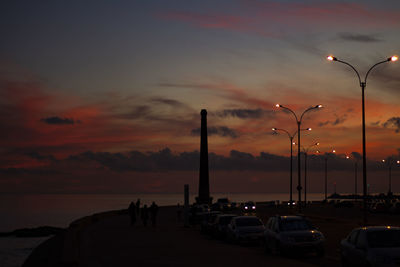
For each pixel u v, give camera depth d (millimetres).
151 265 20422
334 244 29719
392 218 65000
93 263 21312
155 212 48844
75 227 27938
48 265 25438
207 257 23344
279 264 20266
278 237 23312
